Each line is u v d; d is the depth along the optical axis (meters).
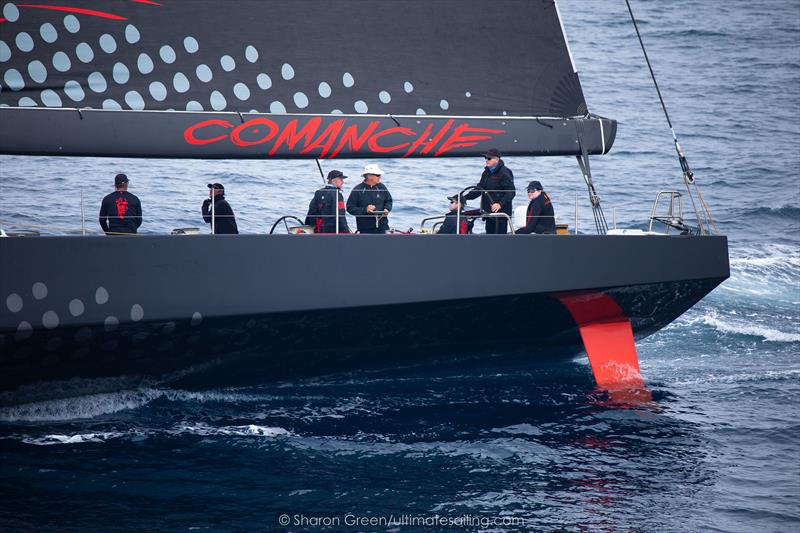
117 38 25.02
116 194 29.70
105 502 21.12
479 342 32.03
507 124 29.20
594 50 124.69
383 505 21.38
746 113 99.38
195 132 25.61
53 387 27.16
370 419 27.89
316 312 27.14
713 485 22.84
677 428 27.27
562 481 23.03
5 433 25.83
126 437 25.69
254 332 27.36
